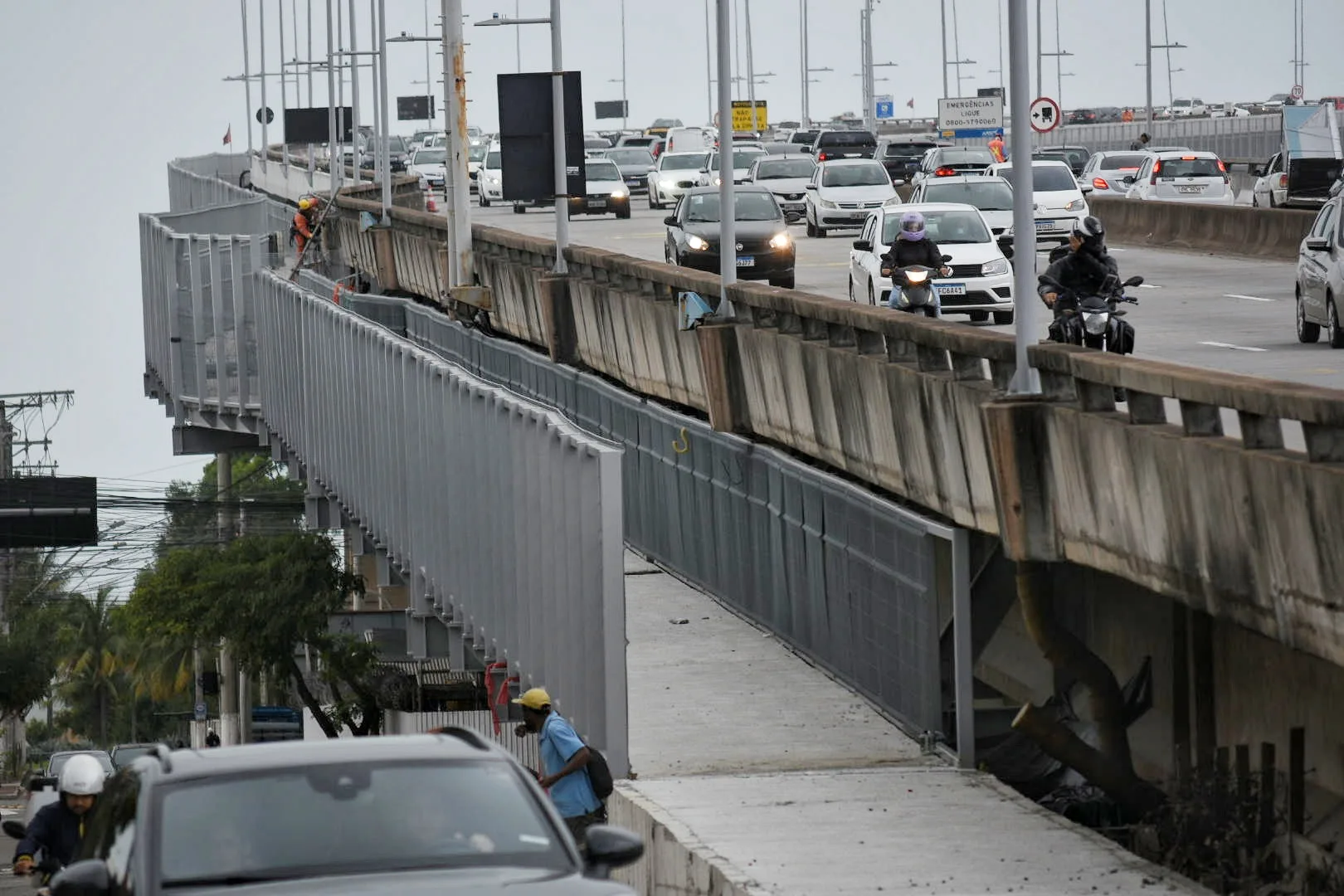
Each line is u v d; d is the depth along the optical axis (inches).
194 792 863.1
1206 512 1417.3
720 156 2812.5
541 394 3681.1
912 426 2025.1
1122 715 1795.0
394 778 876.6
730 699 2122.3
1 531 3681.1
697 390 2950.3
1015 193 1716.3
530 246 3996.1
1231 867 1643.7
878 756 1875.0
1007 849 1476.4
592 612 1942.7
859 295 3878.0
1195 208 5743.1
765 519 2469.2
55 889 856.3
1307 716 1643.7
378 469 3420.3
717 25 2790.4
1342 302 3053.6
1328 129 7076.8
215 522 7091.5
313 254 6299.2
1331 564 1255.5
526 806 868.6
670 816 1612.9
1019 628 1925.4
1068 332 2301.9
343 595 6747.1
